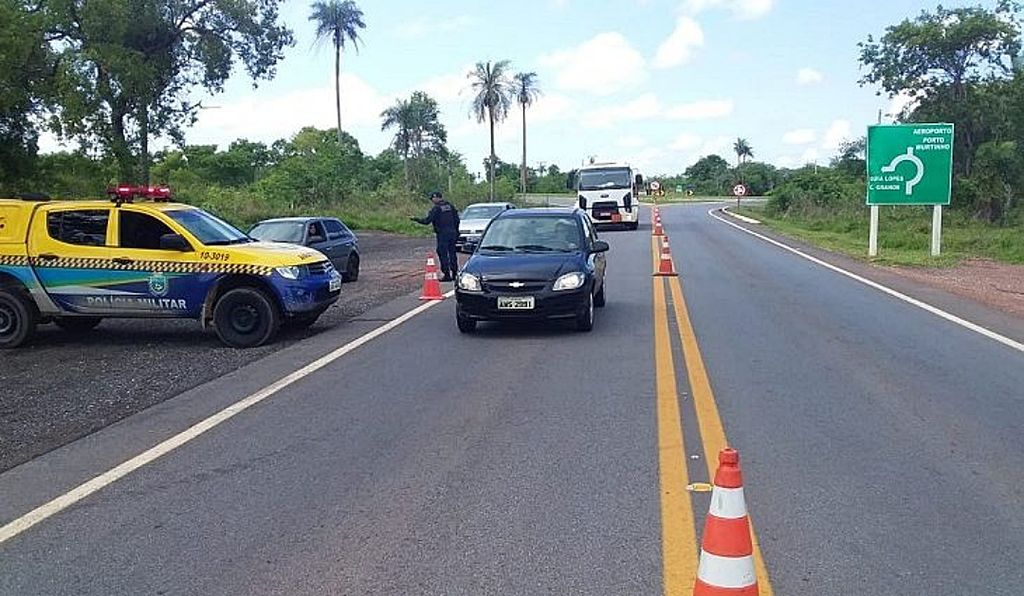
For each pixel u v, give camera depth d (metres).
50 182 35.12
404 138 73.19
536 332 12.99
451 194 69.88
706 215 59.66
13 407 9.09
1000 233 35.41
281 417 8.41
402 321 14.36
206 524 5.77
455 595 4.66
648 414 8.23
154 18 40.25
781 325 13.39
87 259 12.55
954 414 8.19
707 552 4.12
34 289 12.60
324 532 5.58
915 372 10.02
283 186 54.12
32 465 7.13
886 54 52.06
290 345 12.40
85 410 8.88
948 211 45.78
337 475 6.68
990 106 49.16
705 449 7.14
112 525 5.80
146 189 13.18
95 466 7.05
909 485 6.27
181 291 12.48
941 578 4.79
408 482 6.47
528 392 9.21
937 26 50.16
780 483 6.32
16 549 5.45
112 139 38.00
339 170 60.91
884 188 26.61
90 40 37.09
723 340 12.11
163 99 43.28
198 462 7.08
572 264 12.84
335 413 8.50
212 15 43.19
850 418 8.06
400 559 5.14
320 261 13.28
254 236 19.53
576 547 5.25
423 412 8.47
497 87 70.00
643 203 87.19
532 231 13.96
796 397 8.86
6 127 33.22
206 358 11.56
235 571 5.04
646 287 18.58
